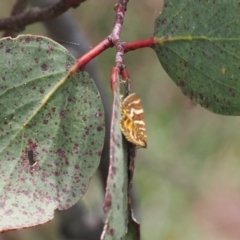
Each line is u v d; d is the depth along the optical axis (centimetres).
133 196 53
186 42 34
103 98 49
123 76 34
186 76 35
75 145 34
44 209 34
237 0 34
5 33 42
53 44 34
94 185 76
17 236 76
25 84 34
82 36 52
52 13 41
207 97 35
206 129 92
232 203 131
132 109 34
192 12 34
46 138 34
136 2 86
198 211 127
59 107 34
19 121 34
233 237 130
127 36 85
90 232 56
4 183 34
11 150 34
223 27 34
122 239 32
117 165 32
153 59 91
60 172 34
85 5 83
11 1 81
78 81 34
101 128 34
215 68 34
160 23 34
